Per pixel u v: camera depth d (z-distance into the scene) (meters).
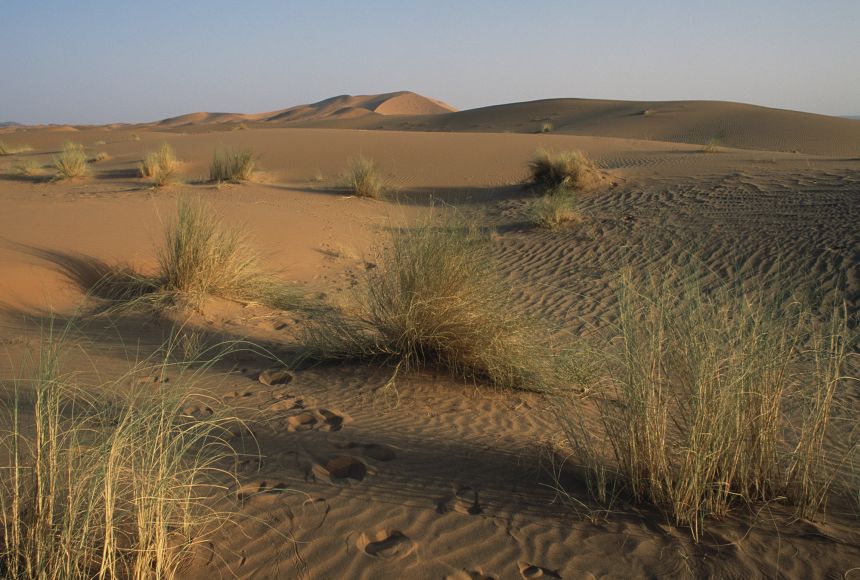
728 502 3.45
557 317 8.71
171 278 7.95
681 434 3.48
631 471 3.48
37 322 6.36
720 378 3.43
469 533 3.15
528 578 2.82
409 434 4.41
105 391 4.20
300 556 2.88
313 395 5.12
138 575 2.51
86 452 2.79
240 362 5.98
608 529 3.21
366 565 2.85
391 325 6.03
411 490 3.57
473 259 6.16
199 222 8.29
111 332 6.45
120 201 14.51
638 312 3.98
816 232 11.16
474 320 5.82
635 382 3.51
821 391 3.62
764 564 2.90
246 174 21.64
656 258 11.50
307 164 26.41
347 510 3.30
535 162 20.86
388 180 23.56
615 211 15.43
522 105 93.69
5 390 4.26
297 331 7.21
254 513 3.20
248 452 3.90
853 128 53.31
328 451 4.02
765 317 3.74
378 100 182.75
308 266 11.12
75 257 8.34
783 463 3.71
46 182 21.56
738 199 14.52
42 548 2.38
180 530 2.95
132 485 2.85
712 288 9.76
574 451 4.17
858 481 3.43
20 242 8.52
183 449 3.08
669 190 16.75
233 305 7.96
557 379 5.72
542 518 3.31
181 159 26.59
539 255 12.61
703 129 57.81
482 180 22.91
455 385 5.61
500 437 4.45
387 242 14.02
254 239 11.60
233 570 2.75
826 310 8.41
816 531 3.18
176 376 5.20
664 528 3.21
